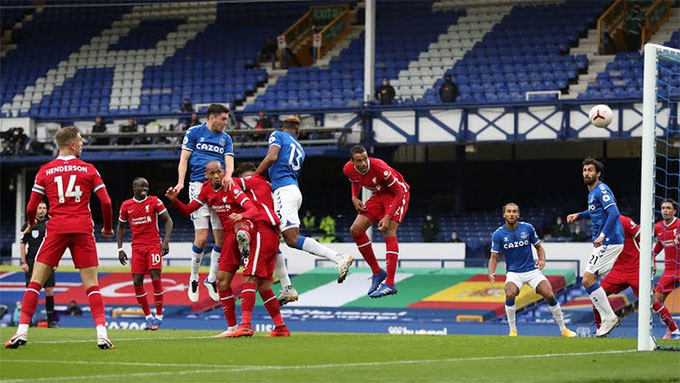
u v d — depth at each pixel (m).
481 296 35.34
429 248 41.78
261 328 31.81
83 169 14.47
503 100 43.06
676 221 20.30
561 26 48.81
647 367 12.41
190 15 54.97
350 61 49.62
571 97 44.41
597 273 19.33
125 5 55.84
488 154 48.81
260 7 54.53
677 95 37.81
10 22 56.12
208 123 18.98
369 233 44.47
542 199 47.00
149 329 23.80
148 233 23.80
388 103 42.81
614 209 18.98
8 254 48.81
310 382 10.70
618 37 49.31
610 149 47.22
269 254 17.31
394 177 18.16
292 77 48.94
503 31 49.19
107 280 40.62
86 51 53.38
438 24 50.59
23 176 46.66
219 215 17.38
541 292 22.28
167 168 51.88
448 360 13.21
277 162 17.52
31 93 51.34
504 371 11.82
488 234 43.50
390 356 13.79
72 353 13.98
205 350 14.43
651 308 15.37
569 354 14.24
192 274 20.31
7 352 14.12
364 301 35.72
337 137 42.09
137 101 49.56
